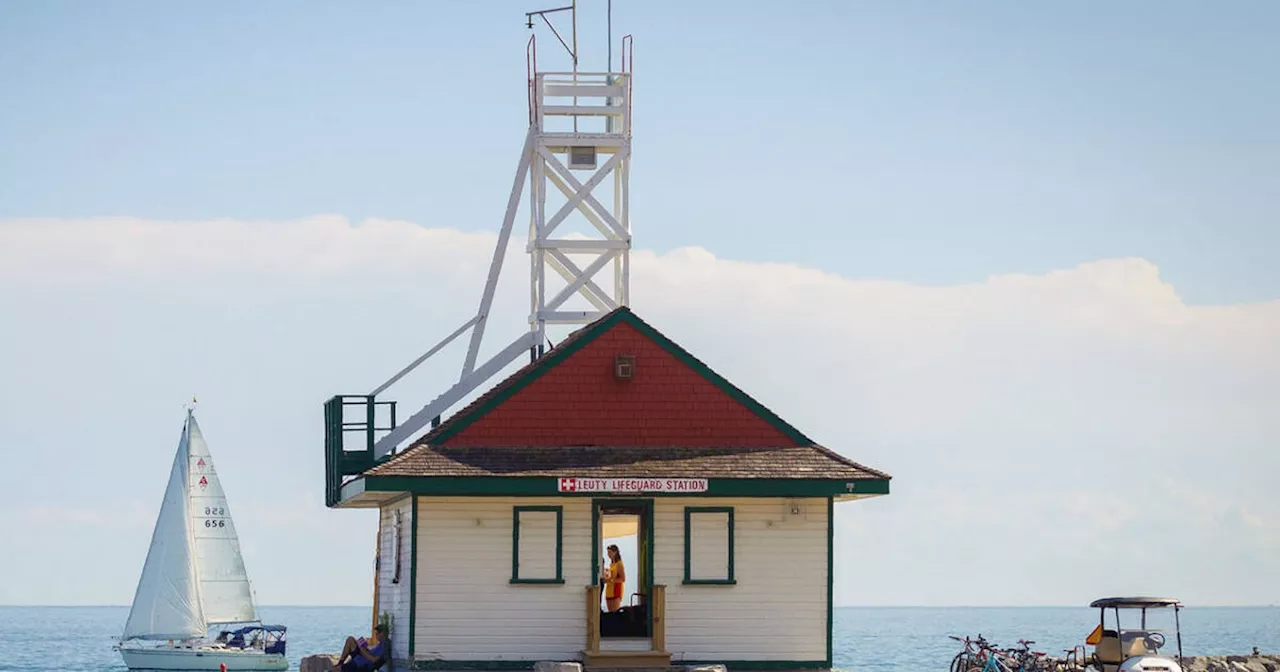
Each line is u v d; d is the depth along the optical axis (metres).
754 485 79.06
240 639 184.12
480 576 78.88
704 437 82.75
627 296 95.75
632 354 82.88
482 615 78.69
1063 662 87.38
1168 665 75.94
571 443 81.94
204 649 179.88
